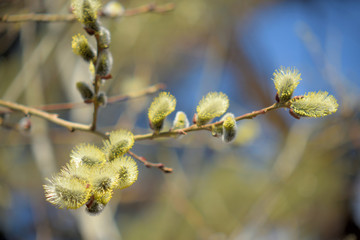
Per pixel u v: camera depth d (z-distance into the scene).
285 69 0.73
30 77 1.15
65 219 1.59
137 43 1.64
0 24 1.15
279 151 1.89
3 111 0.93
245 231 1.39
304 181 1.68
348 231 1.86
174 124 0.77
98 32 0.74
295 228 1.74
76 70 1.40
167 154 1.56
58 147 1.49
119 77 1.58
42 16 0.90
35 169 1.60
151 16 1.65
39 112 0.82
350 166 1.79
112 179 0.68
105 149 0.71
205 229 1.52
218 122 0.75
